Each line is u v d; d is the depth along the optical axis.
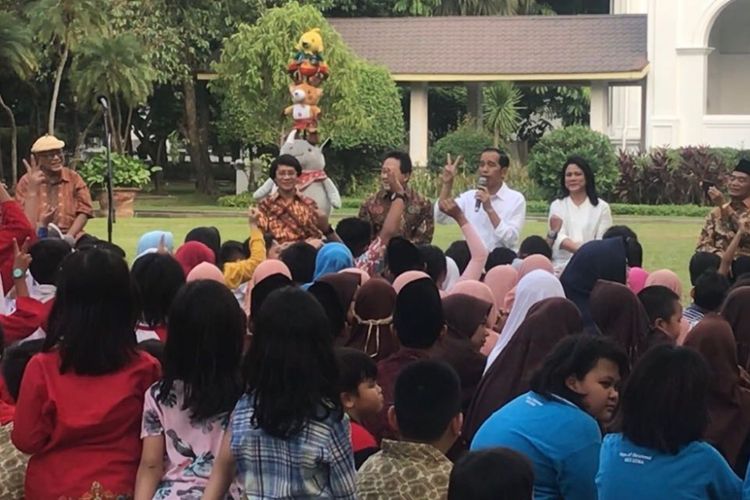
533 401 4.80
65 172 10.96
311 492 4.11
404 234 9.49
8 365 5.45
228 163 40.53
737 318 6.24
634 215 28.02
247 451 4.13
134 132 37.38
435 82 34.72
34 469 4.67
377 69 32.84
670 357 4.43
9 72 29.80
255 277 7.05
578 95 42.72
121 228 22.50
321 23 30.41
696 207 28.89
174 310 4.49
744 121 34.34
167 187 37.19
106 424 4.58
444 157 32.47
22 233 7.77
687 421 4.40
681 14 34.38
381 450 4.59
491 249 9.98
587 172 10.26
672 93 34.50
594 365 4.79
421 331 5.86
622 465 4.45
